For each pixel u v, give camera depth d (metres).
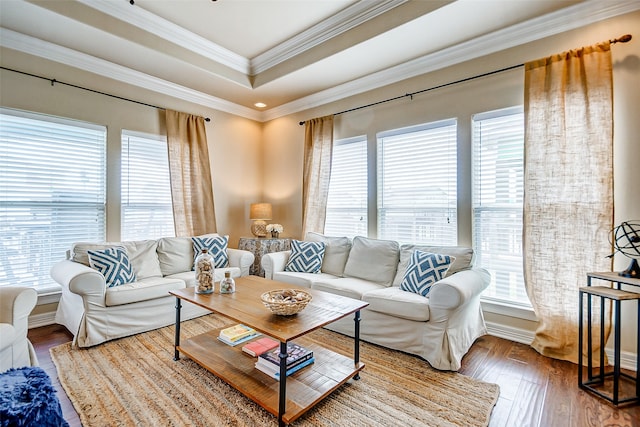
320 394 1.78
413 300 2.43
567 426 1.67
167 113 3.92
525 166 2.65
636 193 2.27
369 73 3.67
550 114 2.52
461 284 2.31
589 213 2.36
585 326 2.36
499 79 2.88
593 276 2.10
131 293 2.75
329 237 3.85
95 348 2.54
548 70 2.53
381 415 1.75
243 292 2.40
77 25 2.70
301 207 4.64
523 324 2.74
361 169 3.96
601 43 2.33
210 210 4.33
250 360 2.14
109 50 3.14
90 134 3.42
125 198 3.67
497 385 2.05
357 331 2.14
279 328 1.71
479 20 2.64
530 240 2.62
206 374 2.15
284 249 4.41
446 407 1.82
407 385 2.05
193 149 4.15
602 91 2.32
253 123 5.05
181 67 3.51
